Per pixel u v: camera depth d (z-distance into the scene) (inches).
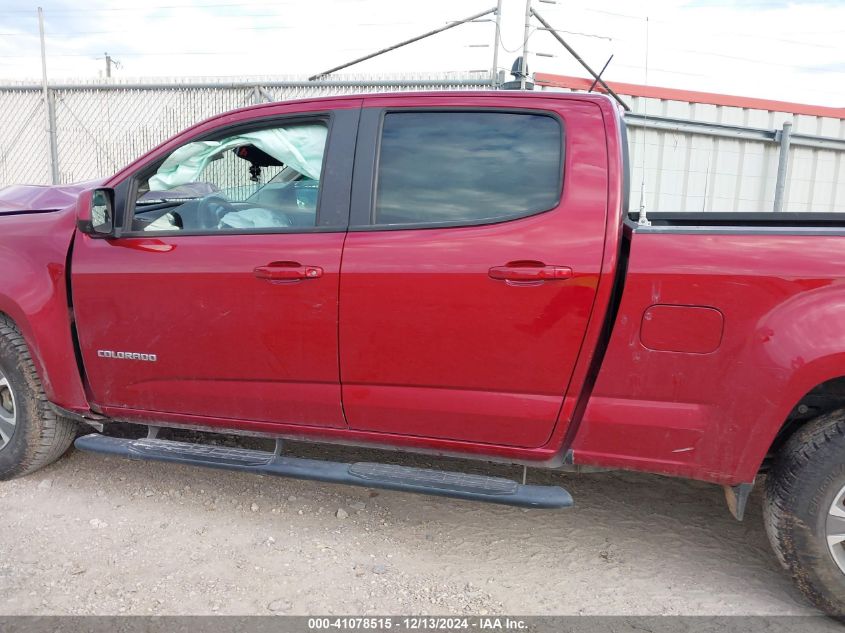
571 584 106.3
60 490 134.0
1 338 129.3
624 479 144.3
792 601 102.7
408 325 104.5
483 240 102.1
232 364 115.0
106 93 443.2
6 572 105.2
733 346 93.7
